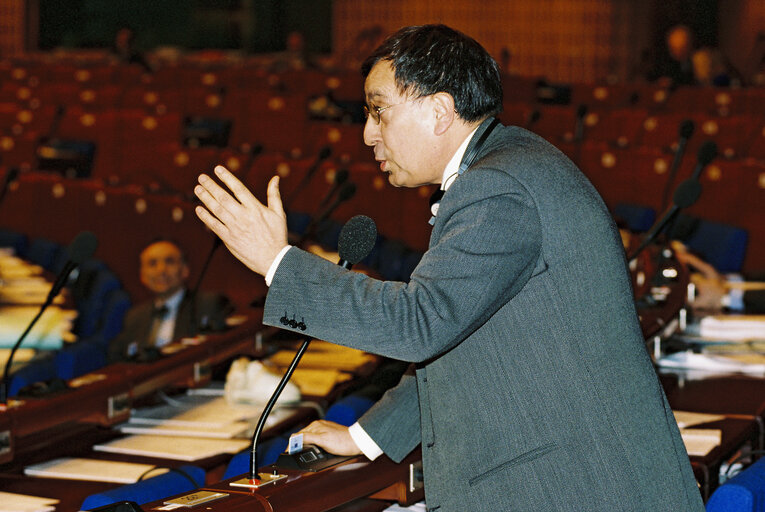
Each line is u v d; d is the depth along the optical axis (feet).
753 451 19.33
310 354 28.04
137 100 73.00
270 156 54.60
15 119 67.51
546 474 11.61
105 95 74.38
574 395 11.60
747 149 51.96
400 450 14.40
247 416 22.58
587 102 74.08
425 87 12.17
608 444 11.55
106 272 40.01
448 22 114.62
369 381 23.48
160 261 36.40
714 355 25.50
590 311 11.62
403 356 11.39
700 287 28.91
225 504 12.39
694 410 21.44
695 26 109.81
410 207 50.98
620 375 11.66
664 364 25.13
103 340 33.81
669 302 26.63
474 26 113.91
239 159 53.93
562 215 11.60
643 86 73.36
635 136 58.39
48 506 17.17
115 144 62.54
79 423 21.66
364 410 19.30
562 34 112.37
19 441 20.40
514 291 11.55
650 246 33.65
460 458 11.94
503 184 11.51
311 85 78.79
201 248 47.11
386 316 11.35
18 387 26.48
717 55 74.38
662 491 11.61
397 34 12.53
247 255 12.02
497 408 11.77
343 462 14.12
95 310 38.37
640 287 29.55
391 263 40.42
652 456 11.64
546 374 11.64
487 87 12.39
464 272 11.25
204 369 24.21
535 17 112.57
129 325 34.17
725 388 23.11
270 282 11.89
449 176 12.57
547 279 11.64
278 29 120.98
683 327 26.73
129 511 11.91
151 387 22.30
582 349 11.60
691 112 63.98
